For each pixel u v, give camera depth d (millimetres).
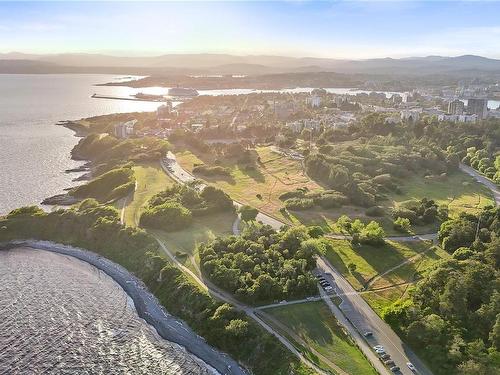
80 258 191375
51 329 141375
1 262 186875
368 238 185000
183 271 168250
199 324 143000
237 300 148625
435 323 123312
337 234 198625
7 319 145375
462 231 181750
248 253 169250
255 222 199750
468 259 157625
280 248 172000
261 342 129625
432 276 143250
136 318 150000
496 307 126250
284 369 119938
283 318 139250
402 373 115375
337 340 128875
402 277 161875
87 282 171750
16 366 124312
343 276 163000
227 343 134125
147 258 178500
